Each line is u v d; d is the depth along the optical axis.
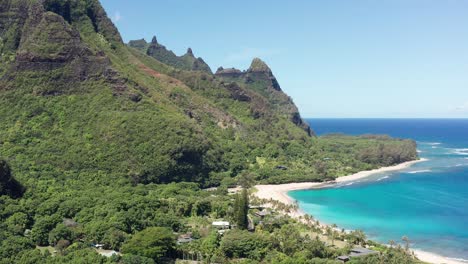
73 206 154.62
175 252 129.00
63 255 120.81
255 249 130.62
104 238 132.25
